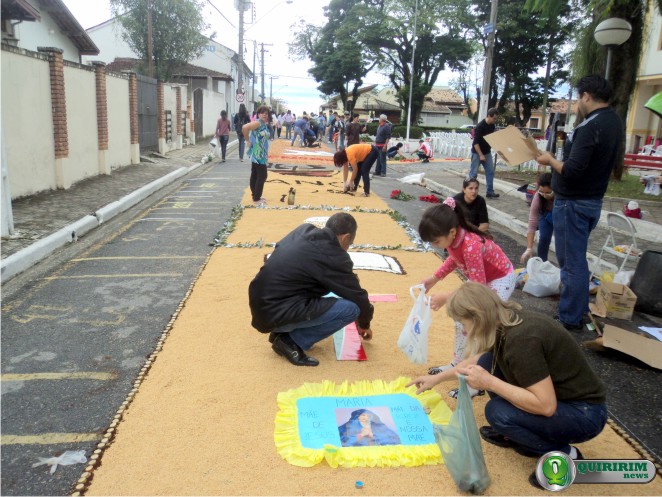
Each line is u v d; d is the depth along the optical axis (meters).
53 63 10.20
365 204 10.93
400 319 4.92
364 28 43.41
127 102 15.17
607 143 4.41
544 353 2.66
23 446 3.03
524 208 10.78
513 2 37.19
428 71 44.16
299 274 3.88
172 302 5.30
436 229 3.51
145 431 3.14
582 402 2.75
